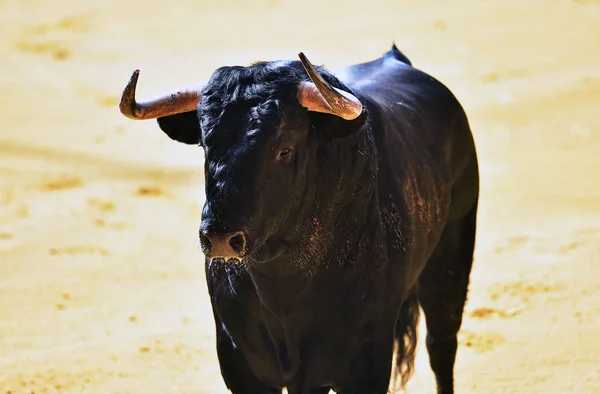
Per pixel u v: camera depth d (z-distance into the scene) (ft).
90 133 169.78
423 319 89.56
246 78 48.06
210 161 46.75
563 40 202.49
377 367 54.70
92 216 125.70
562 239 110.01
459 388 76.23
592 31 206.49
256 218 46.55
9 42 237.66
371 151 53.52
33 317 93.15
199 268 106.63
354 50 207.92
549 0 229.45
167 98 51.37
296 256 51.03
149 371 80.48
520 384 76.69
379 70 69.56
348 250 52.75
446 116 67.87
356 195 52.47
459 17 223.51
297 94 48.29
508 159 142.82
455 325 70.54
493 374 78.48
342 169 51.24
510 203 123.65
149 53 221.25
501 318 89.71
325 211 51.24
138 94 194.18
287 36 223.30
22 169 148.46
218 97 47.62
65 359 83.20
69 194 135.64
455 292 70.13
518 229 114.11
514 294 94.99
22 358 83.61
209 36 229.45
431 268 69.41
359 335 54.13
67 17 257.75
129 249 113.09
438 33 213.25
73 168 148.77
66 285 101.81
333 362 54.34
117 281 102.63
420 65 193.98
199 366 81.35
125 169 148.25
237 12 247.50
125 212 127.34
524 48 199.41
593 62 188.44
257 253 49.62
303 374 54.39
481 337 85.20
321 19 234.17
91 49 228.02
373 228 53.78
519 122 159.22
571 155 143.02
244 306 54.13
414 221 58.70
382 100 63.41
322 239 51.65
